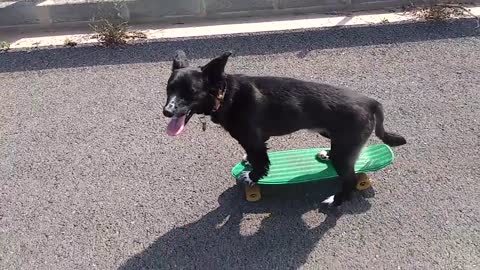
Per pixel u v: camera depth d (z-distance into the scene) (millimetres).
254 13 2531
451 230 1386
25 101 2010
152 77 2111
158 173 1627
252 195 1488
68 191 1576
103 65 2209
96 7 2465
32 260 1360
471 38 2266
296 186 1545
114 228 1442
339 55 2201
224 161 1663
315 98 1352
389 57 2170
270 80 1384
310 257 1328
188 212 1481
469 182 1537
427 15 2396
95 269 1326
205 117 1740
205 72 1279
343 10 2533
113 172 1640
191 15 2516
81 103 1980
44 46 2354
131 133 1807
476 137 1712
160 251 1366
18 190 1589
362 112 1333
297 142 1731
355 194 1513
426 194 1502
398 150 1666
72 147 1756
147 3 2463
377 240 1367
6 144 1782
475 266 1283
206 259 1338
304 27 2408
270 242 1375
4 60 2271
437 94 1933
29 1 2482
